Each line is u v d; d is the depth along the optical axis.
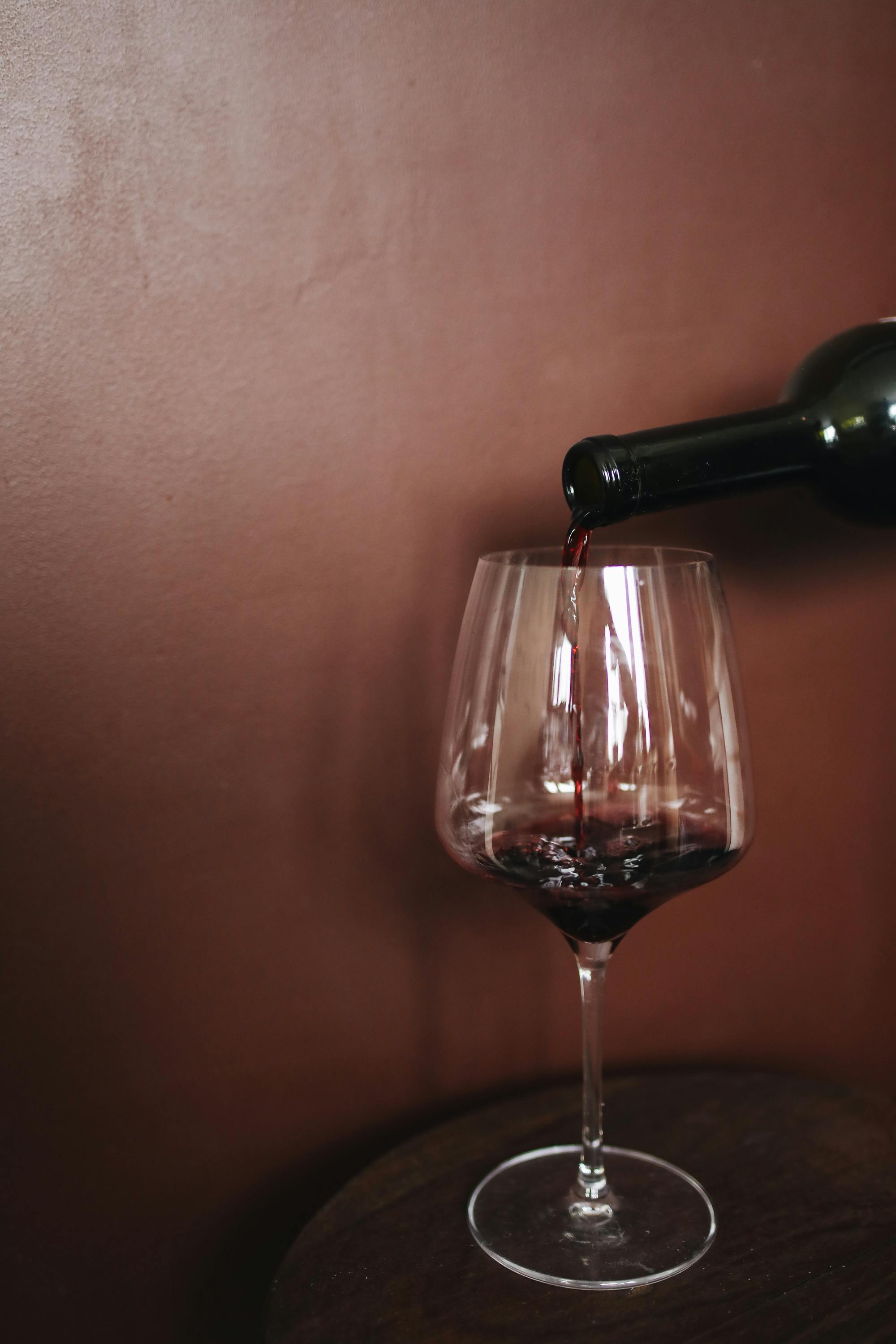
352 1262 0.61
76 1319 0.69
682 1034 0.75
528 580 0.59
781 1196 0.64
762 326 0.71
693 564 0.59
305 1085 0.71
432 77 0.65
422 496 0.68
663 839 0.59
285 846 0.69
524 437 0.69
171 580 0.66
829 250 0.71
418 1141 0.68
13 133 0.62
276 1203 0.71
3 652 0.64
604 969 0.63
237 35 0.63
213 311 0.64
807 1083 0.72
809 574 0.73
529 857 0.59
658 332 0.70
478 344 0.67
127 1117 0.68
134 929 0.67
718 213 0.69
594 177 0.68
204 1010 0.69
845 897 0.76
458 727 0.61
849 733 0.75
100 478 0.64
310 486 0.67
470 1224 0.63
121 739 0.66
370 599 0.68
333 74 0.64
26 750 0.65
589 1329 0.58
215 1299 0.71
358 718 0.69
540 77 0.66
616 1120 0.69
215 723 0.67
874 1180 0.65
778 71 0.69
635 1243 0.61
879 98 0.70
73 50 0.62
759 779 0.74
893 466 0.61
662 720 0.59
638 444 0.58
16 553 0.64
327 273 0.65
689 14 0.68
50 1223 0.68
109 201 0.63
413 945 0.71
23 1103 0.67
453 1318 0.58
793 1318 0.58
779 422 0.60
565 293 0.68
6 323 0.63
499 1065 0.73
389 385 0.67
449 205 0.66
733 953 0.75
